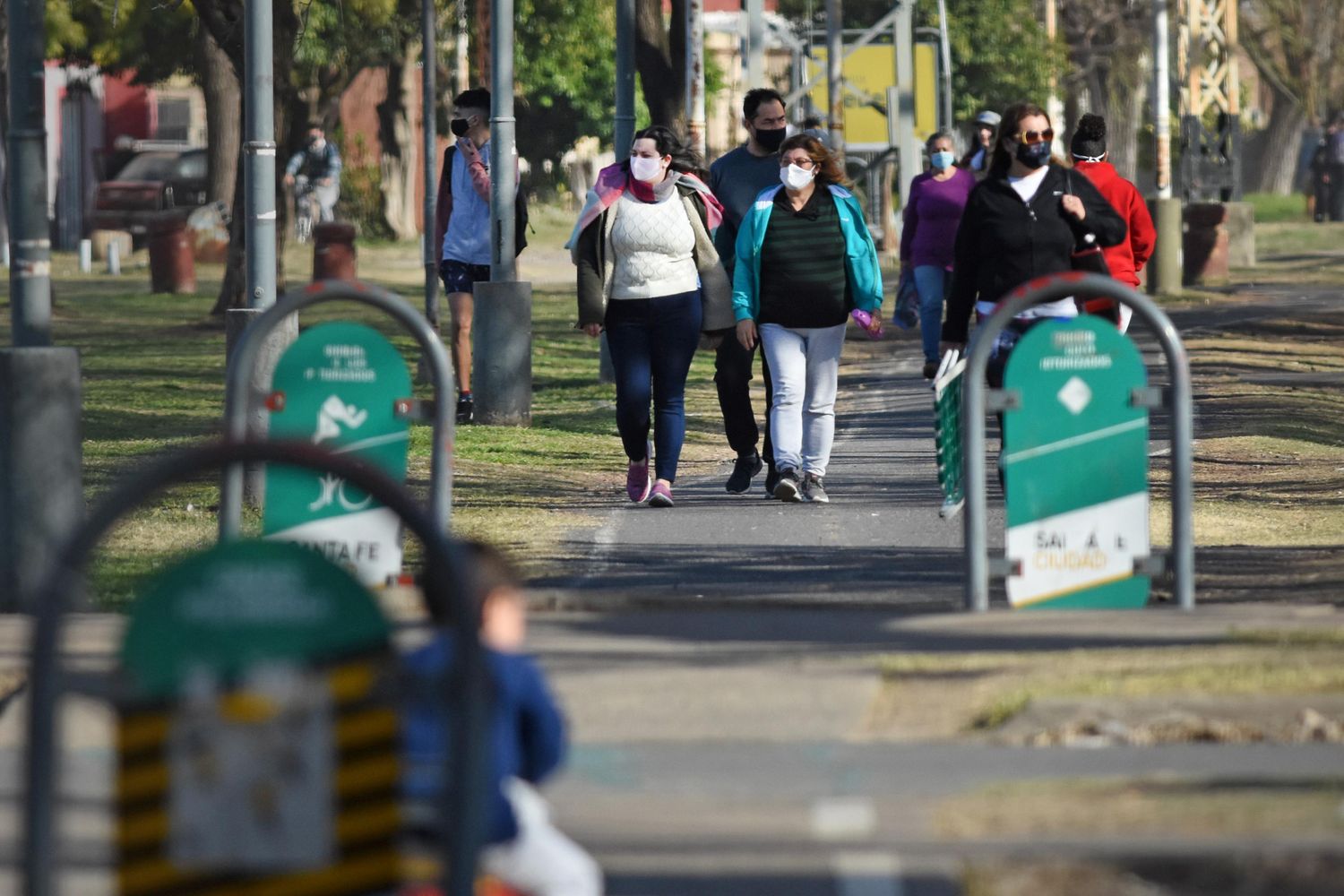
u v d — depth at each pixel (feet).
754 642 84.64
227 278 344.69
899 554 112.06
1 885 55.52
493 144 180.96
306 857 44.37
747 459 135.95
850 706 73.46
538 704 48.37
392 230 597.93
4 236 457.68
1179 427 88.17
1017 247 106.32
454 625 44.52
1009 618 86.94
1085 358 87.66
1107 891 54.54
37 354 94.07
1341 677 74.64
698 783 64.23
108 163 582.76
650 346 129.80
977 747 67.97
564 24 566.36
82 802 63.62
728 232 133.69
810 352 131.34
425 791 46.60
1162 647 81.56
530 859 47.96
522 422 182.19
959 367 100.53
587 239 128.16
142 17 502.79
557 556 111.14
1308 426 170.71
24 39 96.07
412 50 556.92
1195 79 412.57
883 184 481.05
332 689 44.50
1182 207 371.35
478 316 181.98
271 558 44.52
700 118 264.52
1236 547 111.75
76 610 94.27
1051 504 88.07
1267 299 331.16
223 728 44.37
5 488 94.12
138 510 129.80
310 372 88.12
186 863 44.37
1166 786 63.10
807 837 59.36
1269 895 53.83
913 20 566.77
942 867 56.75
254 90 125.90
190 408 209.36
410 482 142.20
